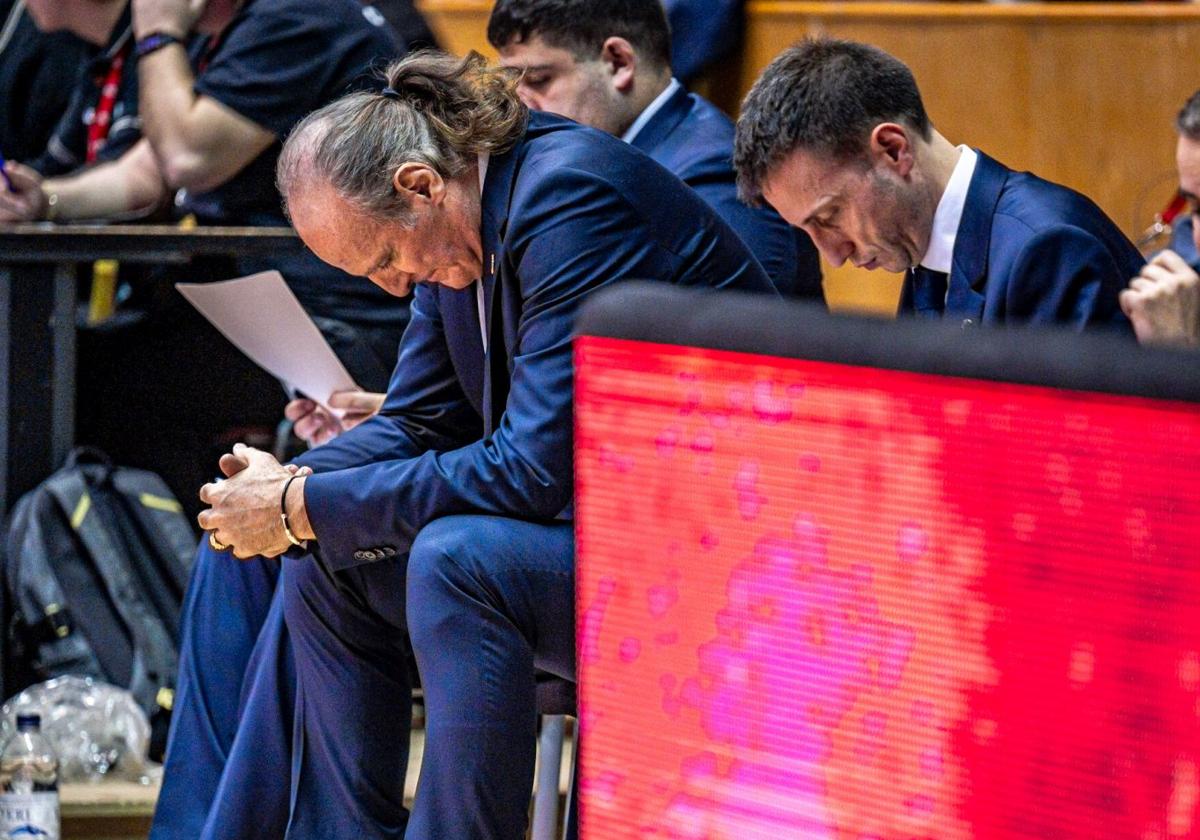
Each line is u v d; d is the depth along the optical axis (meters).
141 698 11.17
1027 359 3.24
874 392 3.44
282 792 7.63
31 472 11.70
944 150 7.58
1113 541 3.24
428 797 6.18
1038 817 3.39
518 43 10.02
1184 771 3.24
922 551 3.46
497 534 6.39
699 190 9.59
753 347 3.56
